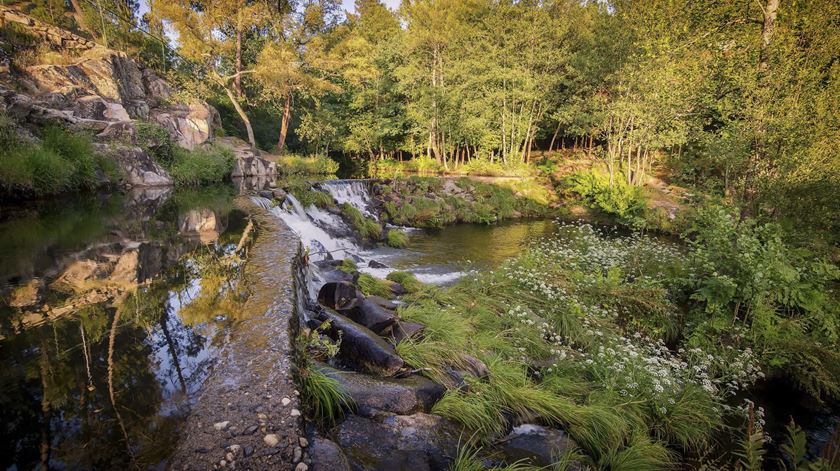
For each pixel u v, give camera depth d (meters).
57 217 7.61
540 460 3.09
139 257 5.18
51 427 2.05
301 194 13.23
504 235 15.07
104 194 10.66
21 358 2.69
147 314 3.42
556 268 8.03
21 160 8.79
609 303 6.75
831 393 4.98
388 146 30.25
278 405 2.31
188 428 2.07
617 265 8.23
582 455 3.26
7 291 3.92
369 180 18.70
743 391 5.16
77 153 10.46
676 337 6.29
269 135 32.12
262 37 26.97
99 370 2.58
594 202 19.02
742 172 7.87
